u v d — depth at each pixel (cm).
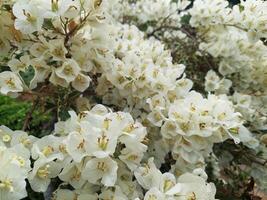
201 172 28
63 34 31
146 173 27
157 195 24
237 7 44
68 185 30
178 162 31
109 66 34
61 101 34
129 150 27
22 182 23
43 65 31
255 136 43
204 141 31
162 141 33
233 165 45
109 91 37
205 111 31
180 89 36
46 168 25
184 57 53
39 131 46
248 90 51
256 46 49
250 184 43
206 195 26
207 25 49
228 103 33
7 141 28
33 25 28
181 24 61
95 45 32
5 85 30
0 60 35
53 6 28
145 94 35
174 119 31
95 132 25
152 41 46
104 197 26
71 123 27
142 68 36
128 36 44
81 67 32
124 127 26
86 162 25
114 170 25
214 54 50
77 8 29
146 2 63
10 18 31
